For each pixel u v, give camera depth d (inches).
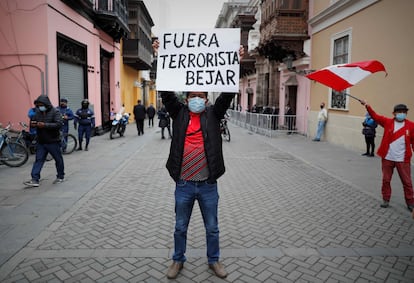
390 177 223.0
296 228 187.8
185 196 134.2
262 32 743.1
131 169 341.1
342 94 514.0
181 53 140.9
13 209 213.3
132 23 1014.4
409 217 206.5
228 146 522.0
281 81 799.7
